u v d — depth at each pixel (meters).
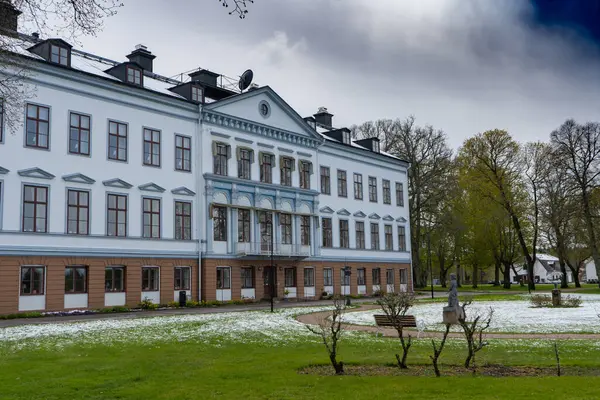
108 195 38.16
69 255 35.50
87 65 41.03
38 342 20.69
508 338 21.66
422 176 75.00
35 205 34.41
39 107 35.00
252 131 48.53
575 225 66.50
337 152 58.09
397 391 11.72
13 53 17.61
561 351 18.03
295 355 17.59
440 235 77.44
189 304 41.19
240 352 18.50
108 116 38.66
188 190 42.94
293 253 50.16
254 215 47.81
